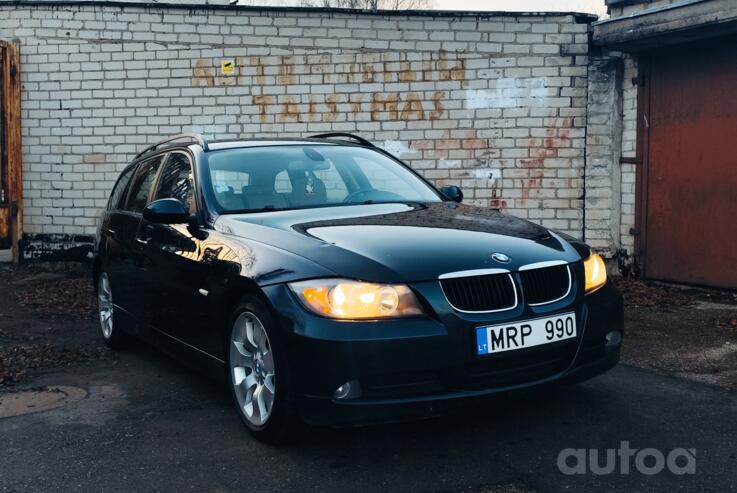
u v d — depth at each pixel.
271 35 9.80
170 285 4.76
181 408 4.56
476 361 3.48
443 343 3.42
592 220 9.14
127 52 10.13
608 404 4.39
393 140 9.64
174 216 4.56
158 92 10.12
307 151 5.29
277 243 3.93
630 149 8.87
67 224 10.47
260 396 3.84
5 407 4.66
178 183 5.18
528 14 9.20
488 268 3.60
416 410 3.41
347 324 3.39
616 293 4.11
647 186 8.67
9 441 4.05
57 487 3.45
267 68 9.84
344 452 3.74
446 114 9.51
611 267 9.10
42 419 4.41
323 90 9.75
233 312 4.02
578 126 9.21
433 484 3.35
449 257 3.62
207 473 3.54
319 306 3.46
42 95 10.37
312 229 4.04
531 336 3.60
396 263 3.54
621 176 8.98
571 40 9.15
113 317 5.99
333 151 5.39
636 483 3.31
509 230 4.13
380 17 9.54
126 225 5.78
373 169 5.34
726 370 5.14
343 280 3.47
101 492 3.38
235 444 3.90
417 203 4.84
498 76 9.35
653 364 5.32
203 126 10.06
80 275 9.87
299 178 4.95
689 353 5.59
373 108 9.65
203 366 4.48
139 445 3.94
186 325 4.59
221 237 4.31
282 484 3.40
